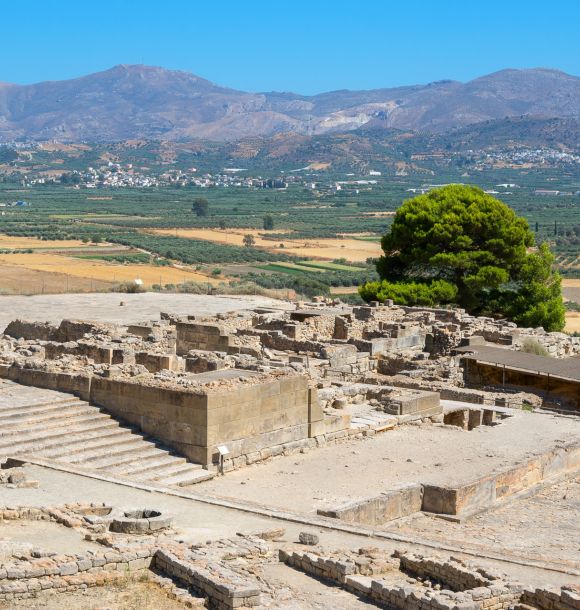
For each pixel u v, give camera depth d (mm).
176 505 32250
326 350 61406
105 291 111125
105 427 40656
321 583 25359
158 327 64562
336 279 174375
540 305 85500
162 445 40156
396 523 35906
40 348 52469
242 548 26812
